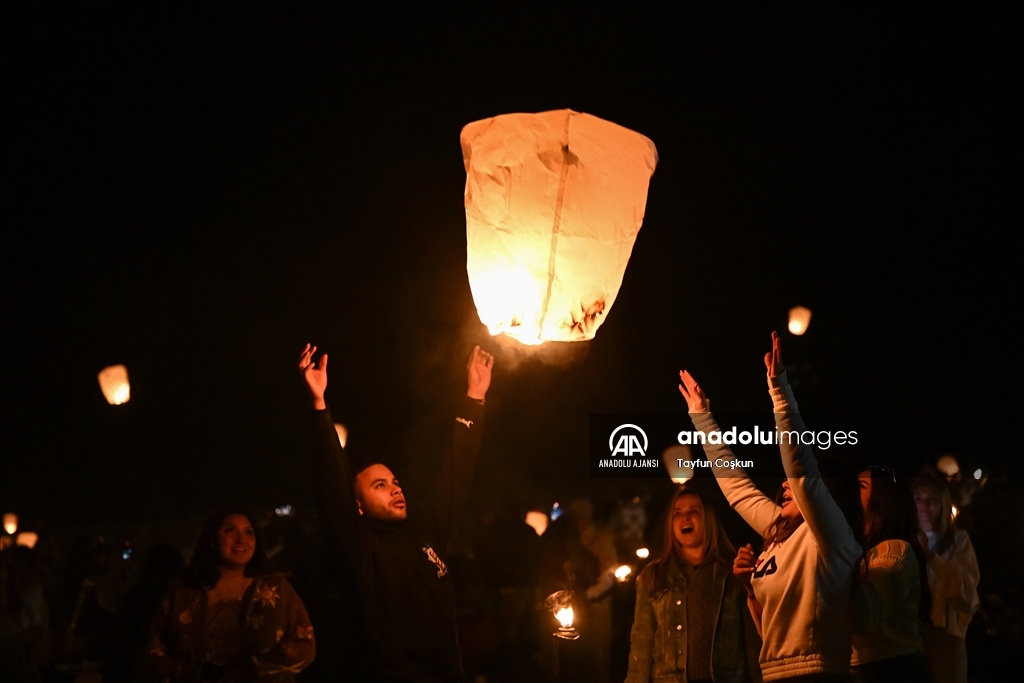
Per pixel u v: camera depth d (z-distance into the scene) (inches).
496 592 287.4
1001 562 261.1
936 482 191.3
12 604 308.5
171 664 155.8
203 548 164.4
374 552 148.0
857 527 148.1
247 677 156.2
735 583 167.6
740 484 169.6
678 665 166.4
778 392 137.6
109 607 238.7
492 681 269.0
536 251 126.9
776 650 138.8
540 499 404.8
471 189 131.8
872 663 142.2
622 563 285.3
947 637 184.2
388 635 144.2
